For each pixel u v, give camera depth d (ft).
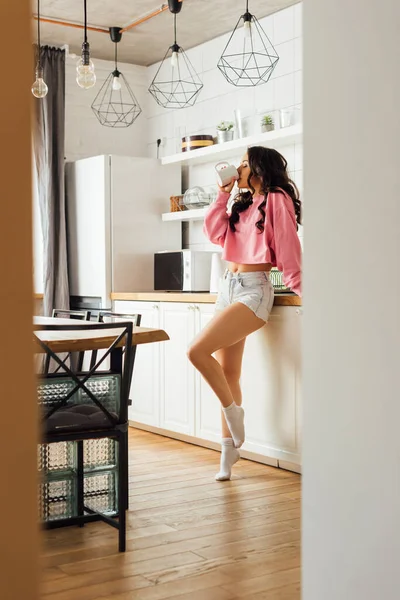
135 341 9.75
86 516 9.89
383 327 4.56
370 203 4.63
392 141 4.46
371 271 4.63
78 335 9.55
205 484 11.96
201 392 14.55
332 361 4.94
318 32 4.93
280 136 15.01
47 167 18.31
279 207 11.90
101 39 18.25
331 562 5.00
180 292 16.97
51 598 7.41
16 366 1.07
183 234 19.04
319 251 5.02
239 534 9.47
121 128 20.34
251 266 12.46
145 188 18.10
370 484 4.68
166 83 19.83
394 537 4.53
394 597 4.53
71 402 9.53
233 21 16.99
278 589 7.67
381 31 4.50
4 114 1.05
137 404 16.58
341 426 4.88
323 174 4.96
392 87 4.45
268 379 12.73
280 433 12.57
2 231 1.05
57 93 18.54
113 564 8.42
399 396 4.46
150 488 11.72
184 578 7.98
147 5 16.02
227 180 12.71
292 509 10.55
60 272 18.31
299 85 15.87
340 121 4.82
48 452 9.98
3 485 1.07
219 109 18.11
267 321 12.54
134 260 17.88
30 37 1.07
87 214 18.07
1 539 1.06
